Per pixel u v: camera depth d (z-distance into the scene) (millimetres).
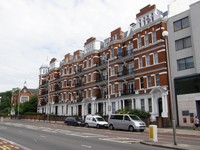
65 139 18016
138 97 36500
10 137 19484
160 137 20000
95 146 14148
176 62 32781
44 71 80750
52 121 55219
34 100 83062
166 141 16594
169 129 27828
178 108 31359
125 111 34344
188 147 13125
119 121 28719
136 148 13344
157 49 34500
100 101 46500
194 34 30781
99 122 33031
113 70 44125
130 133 24188
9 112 94688
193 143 15727
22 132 24234
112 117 30109
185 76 31188
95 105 48250
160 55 33875
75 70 59688
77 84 57656
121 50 43750
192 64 31125
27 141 16766
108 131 26875
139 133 24234
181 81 31578
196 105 29453
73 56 64062
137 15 39406
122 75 41375
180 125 30766
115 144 15094
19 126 34500
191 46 31578
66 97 61125
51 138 18719
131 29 44344
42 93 77125
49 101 69625
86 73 53344
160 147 13828
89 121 34750
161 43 33938
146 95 35062
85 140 17344
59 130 27375
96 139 18031
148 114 33125
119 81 42438
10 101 109625
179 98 31438
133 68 40219
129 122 27344
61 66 66125
